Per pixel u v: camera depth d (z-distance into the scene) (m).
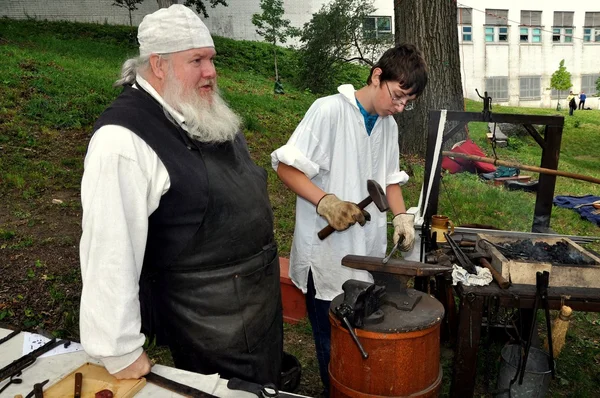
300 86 15.80
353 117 2.20
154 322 1.82
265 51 19.12
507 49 28.27
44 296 3.79
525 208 6.26
